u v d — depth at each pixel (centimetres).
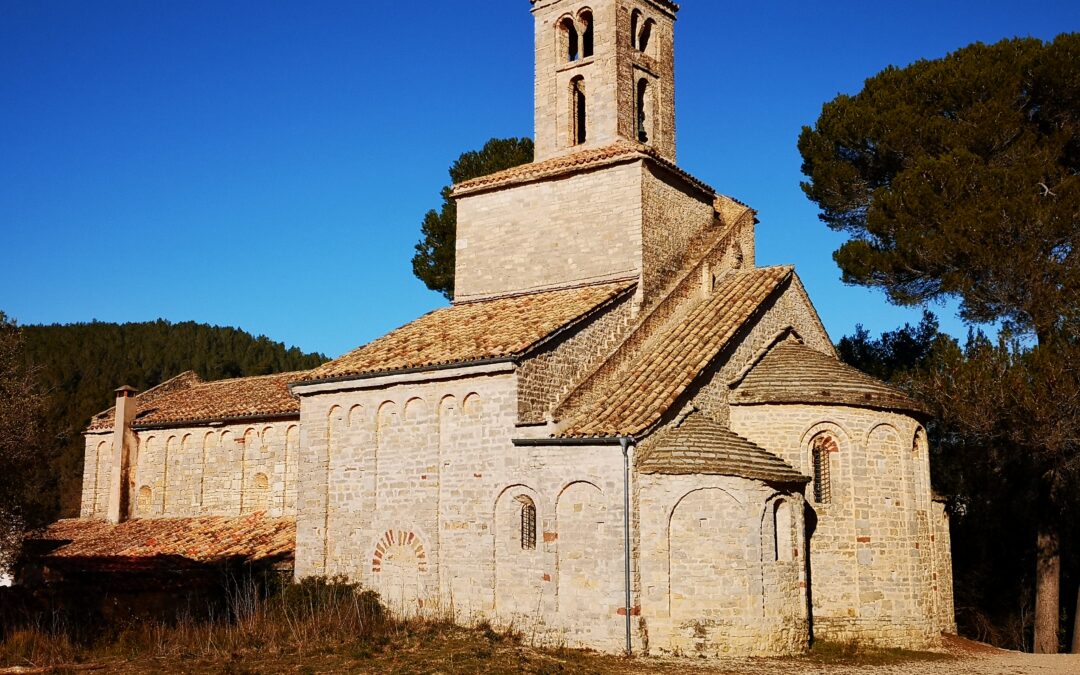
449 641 2184
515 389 2416
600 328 2697
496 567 2405
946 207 3083
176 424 3719
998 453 3162
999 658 2450
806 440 2509
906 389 3203
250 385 3922
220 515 3559
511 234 3111
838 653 2289
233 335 10675
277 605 2562
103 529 3712
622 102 3103
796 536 2316
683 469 2216
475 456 2470
